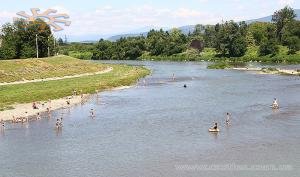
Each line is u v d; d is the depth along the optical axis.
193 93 111.75
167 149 57.28
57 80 142.62
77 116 81.44
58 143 61.81
